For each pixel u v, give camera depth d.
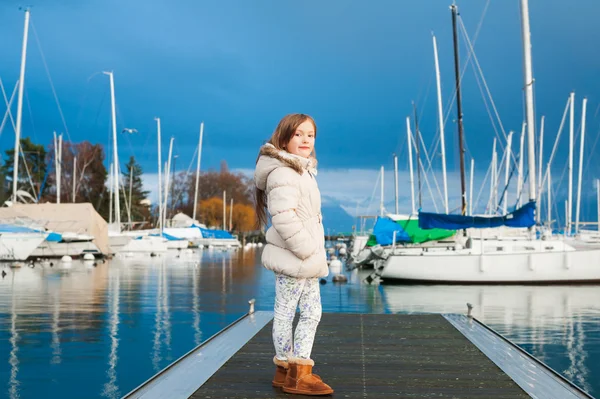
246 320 6.93
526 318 14.29
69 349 9.77
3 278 24.41
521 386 4.16
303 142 3.94
